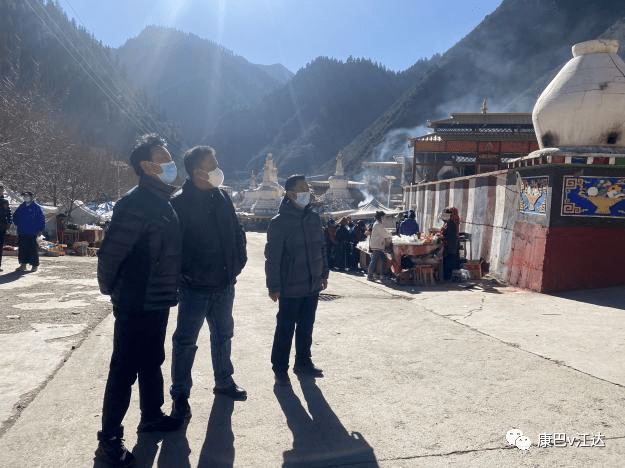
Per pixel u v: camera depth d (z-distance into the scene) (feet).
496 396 13.89
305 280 15.24
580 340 19.49
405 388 14.60
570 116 31.76
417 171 95.50
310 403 13.58
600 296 28.43
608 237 30.45
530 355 17.65
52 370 15.80
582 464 10.30
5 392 13.98
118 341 10.78
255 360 17.42
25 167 91.91
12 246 55.26
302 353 15.92
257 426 12.21
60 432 11.71
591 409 12.97
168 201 11.43
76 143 149.69
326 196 208.33
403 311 25.70
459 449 10.95
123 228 10.46
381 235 38.99
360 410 13.08
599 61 32.42
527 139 79.00
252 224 203.51
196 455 10.85
